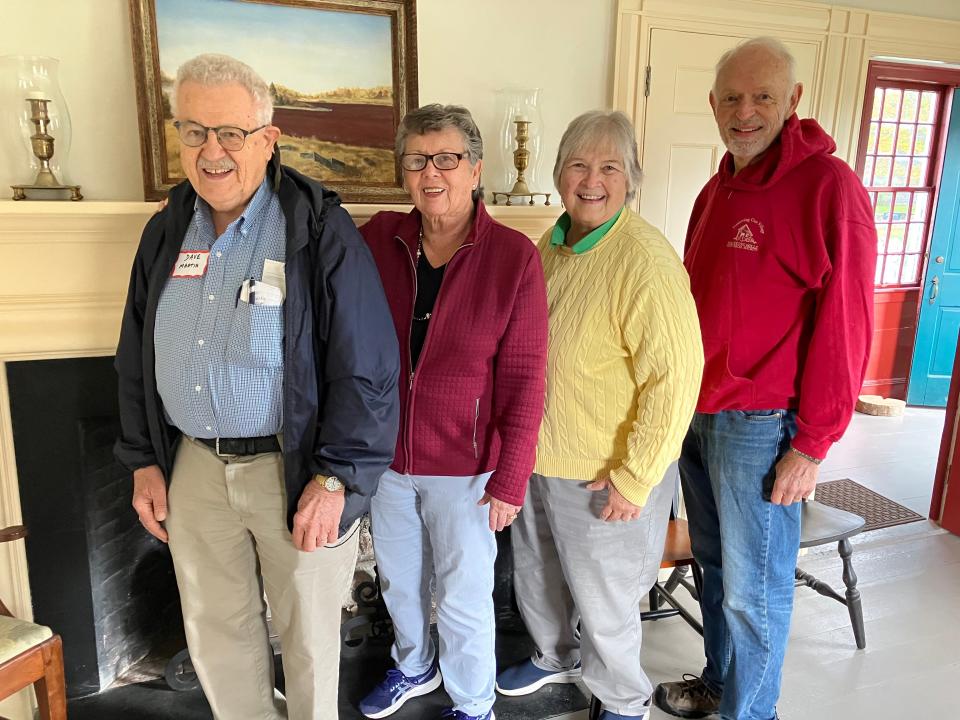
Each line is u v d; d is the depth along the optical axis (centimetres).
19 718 185
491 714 187
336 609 152
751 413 162
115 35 172
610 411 158
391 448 139
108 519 195
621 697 177
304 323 131
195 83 121
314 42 185
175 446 149
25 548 184
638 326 149
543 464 166
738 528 167
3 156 166
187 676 203
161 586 214
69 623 193
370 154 195
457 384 154
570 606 198
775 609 172
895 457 391
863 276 153
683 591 255
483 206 154
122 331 148
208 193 127
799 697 199
